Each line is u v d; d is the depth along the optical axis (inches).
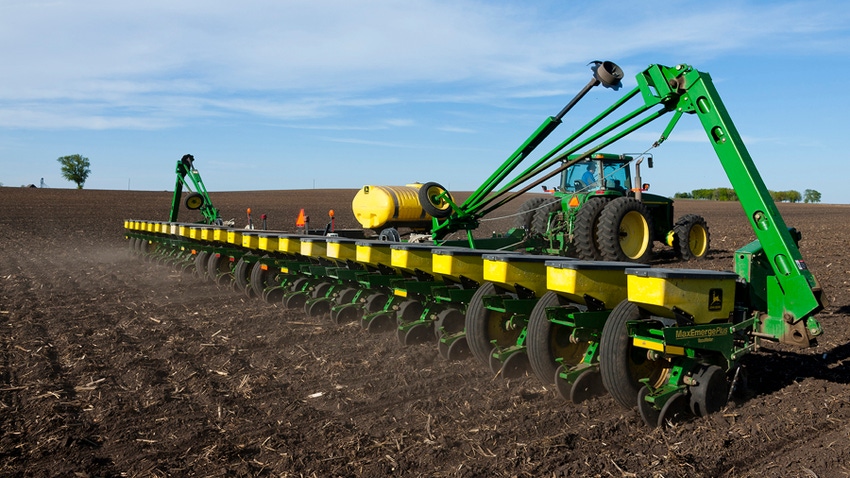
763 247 188.1
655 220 514.0
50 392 203.2
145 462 154.2
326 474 146.3
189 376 223.9
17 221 1091.3
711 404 170.1
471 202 361.7
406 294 263.4
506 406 186.2
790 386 194.9
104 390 208.7
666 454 149.9
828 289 368.5
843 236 803.4
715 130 198.5
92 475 147.3
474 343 220.8
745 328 184.2
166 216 1237.1
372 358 244.8
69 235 874.1
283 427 176.7
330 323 308.5
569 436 160.7
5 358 245.0
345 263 313.6
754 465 144.9
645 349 176.9
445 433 167.6
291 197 2335.1
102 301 376.5
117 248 721.6
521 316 210.2
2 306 355.9
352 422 179.9
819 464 141.3
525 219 487.5
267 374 227.8
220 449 160.7
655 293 159.9
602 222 419.2
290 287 362.9
